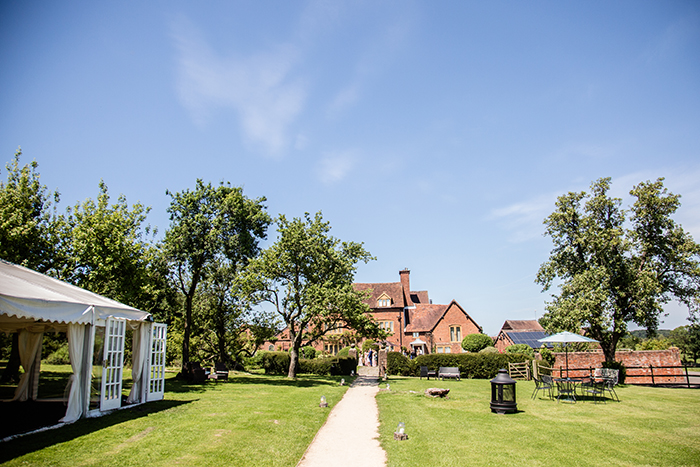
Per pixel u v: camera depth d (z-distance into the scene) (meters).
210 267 30.94
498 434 12.47
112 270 23.12
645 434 12.41
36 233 21.78
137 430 11.50
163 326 17.62
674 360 29.25
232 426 12.45
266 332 35.50
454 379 31.67
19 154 23.94
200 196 27.97
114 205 26.52
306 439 11.91
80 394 12.63
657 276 29.86
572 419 14.71
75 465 8.51
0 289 10.47
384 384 28.25
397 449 10.95
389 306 60.91
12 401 16.02
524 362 31.45
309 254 29.70
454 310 56.72
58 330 16.03
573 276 30.95
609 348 29.81
